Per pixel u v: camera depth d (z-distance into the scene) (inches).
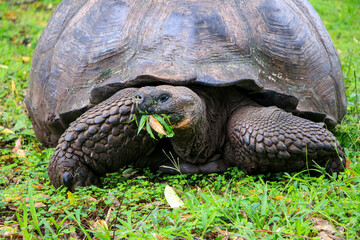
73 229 182.7
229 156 243.8
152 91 205.3
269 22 256.8
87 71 250.1
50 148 286.5
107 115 226.1
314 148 227.0
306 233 173.5
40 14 608.4
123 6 258.1
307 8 297.6
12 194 220.8
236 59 236.8
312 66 262.2
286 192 219.5
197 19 242.8
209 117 237.0
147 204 207.5
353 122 299.7
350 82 375.9
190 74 224.4
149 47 238.1
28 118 341.4
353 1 619.2
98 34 254.8
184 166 240.4
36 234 193.6
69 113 247.0
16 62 455.5
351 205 189.3
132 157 236.8
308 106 251.0
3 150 290.7
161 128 202.8
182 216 190.2
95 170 236.2
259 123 227.8
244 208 189.2
